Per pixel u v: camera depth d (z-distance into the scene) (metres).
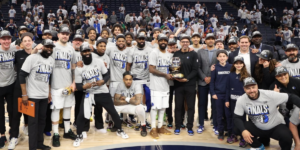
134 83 4.71
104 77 4.42
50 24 12.55
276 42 12.67
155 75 4.59
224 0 20.34
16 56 4.04
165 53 4.68
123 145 4.27
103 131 4.84
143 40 4.81
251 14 16.08
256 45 4.89
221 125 4.50
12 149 4.05
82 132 4.62
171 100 5.04
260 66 4.27
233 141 4.40
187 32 13.17
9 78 4.07
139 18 14.60
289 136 3.68
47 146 4.08
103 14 14.32
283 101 3.64
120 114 5.47
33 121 3.80
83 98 4.34
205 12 17.03
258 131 3.86
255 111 3.71
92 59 4.34
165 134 4.77
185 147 4.21
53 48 4.14
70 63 4.30
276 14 17.88
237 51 4.65
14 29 12.77
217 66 4.51
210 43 4.83
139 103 4.61
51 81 4.18
